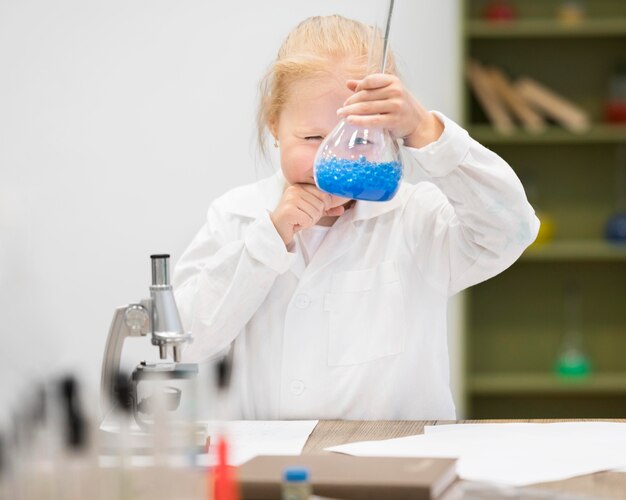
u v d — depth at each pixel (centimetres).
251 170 350
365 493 120
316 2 346
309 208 181
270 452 152
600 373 383
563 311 383
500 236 176
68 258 350
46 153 349
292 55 184
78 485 109
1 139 349
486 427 168
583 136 365
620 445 152
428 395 191
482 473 136
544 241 370
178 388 153
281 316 192
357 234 194
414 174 298
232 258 186
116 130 349
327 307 190
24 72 348
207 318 185
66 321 349
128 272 351
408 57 364
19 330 142
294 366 189
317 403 188
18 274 153
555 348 384
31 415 110
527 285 384
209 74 348
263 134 200
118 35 348
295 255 183
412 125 166
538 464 140
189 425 130
